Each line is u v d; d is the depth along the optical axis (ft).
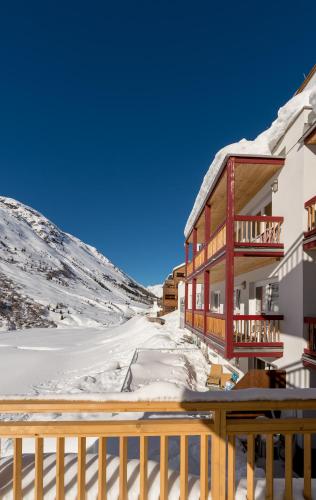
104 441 8.09
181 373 48.32
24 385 52.85
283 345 28.99
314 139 26.35
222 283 54.08
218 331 32.94
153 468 9.23
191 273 56.44
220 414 8.25
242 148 43.80
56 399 7.89
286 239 29.60
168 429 8.19
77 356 79.51
